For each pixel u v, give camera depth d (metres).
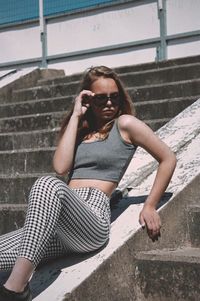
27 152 6.00
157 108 6.48
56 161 3.61
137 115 6.59
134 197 4.04
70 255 3.59
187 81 6.84
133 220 3.71
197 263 3.31
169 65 7.77
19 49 10.12
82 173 3.61
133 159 4.54
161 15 8.82
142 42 8.98
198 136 4.64
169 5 8.77
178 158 4.35
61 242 3.47
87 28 9.48
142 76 7.58
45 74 9.03
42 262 3.58
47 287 3.33
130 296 3.51
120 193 4.05
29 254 3.11
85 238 3.40
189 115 5.09
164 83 7.24
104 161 3.57
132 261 3.54
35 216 3.16
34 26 9.97
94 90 3.67
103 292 3.38
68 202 3.27
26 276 3.11
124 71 8.07
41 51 9.90
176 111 6.37
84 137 3.72
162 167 3.53
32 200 3.19
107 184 3.57
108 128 3.65
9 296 3.05
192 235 3.85
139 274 3.54
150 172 4.33
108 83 3.65
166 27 8.80
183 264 3.37
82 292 3.27
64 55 9.68
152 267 3.49
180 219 3.83
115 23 9.22
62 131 3.81
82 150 3.64
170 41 8.77
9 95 8.41
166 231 3.71
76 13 9.57
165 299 3.44
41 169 5.89
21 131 7.18
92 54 9.44
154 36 8.89
